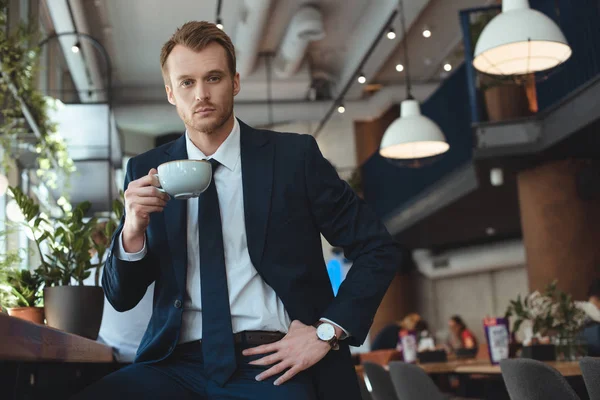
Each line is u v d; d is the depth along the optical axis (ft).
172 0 30.91
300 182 5.76
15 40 14.70
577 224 24.59
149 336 5.70
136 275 5.63
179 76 5.49
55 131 18.60
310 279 5.71
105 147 21.36
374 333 48.91
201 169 5.22
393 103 42.47
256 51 34.53
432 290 49.67
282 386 5.25
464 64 28.86
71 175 21.26
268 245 5.58
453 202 31.19
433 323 49.39
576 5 22.31
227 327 5.42
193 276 5.62
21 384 5.50
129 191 5.33
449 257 45.88
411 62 39.78
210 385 5.39
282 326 5.55
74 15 27.50
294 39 33.19
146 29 33.45
